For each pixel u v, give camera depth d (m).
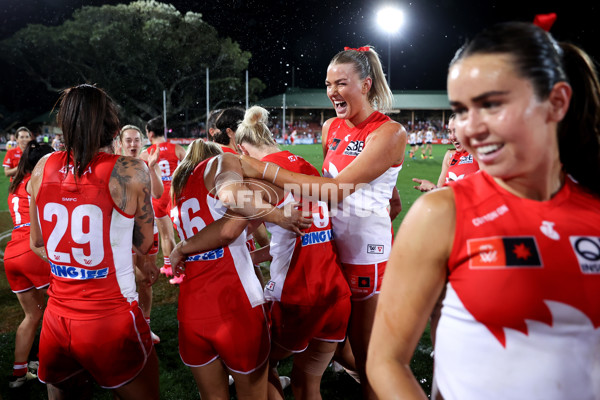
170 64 40.53
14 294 4.61
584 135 0.99
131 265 2.02
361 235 2.37
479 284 0.87
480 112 0.81
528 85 0.78
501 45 0.79
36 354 3.46
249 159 2.07
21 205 2.98
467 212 0.91
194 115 46.91
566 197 0.92
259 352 2.04
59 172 1.92
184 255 1.99
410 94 53.59
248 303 2.01
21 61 40.28
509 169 0.83
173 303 4.39
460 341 0.90
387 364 0.93
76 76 40.91
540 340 0.85
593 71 1.00
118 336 1.92
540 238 0.87
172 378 3.09
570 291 0.85
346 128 2.50
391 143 2.19
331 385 3.03
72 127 1.87
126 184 1.92
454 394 0.92
